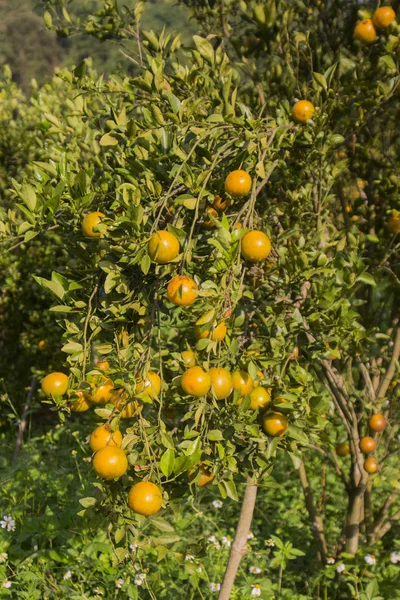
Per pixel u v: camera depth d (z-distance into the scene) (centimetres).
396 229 265
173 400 216
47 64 3709
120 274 192
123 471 179
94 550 296
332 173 240
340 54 270
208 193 187
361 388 308
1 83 512
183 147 201
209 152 193
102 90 236
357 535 298
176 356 198
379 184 272
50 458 425
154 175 198
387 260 281
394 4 252
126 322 202
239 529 252
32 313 465
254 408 199
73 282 199
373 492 377
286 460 412
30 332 464
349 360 292
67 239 215
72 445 465
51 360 455
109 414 185
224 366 194
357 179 296
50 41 3716
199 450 182
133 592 276
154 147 202
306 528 352
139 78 218
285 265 213
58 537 329
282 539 342
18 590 293
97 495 193
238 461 213
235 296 182
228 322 192
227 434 198
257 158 195
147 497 177
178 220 192
